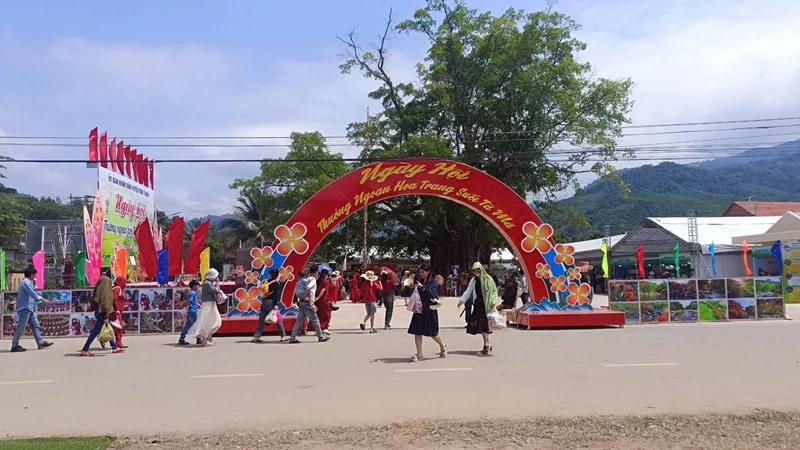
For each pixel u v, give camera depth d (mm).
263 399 8070
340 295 35844
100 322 12570
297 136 41938
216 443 6148
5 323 15617
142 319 16250
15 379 9789
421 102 42875
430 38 42812
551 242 17141
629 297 17922
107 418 7195
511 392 8297
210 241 65875
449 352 12219
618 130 41250
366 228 39875
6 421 7125
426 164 16719
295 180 42156
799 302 28422
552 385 8742
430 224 42688
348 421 6875
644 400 7727
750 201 59781
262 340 14797
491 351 12062
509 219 17016
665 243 36312
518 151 40562
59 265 32281
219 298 13938
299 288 14914
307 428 6609
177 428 6715
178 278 22156
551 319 16672
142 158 30500
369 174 16547
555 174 42031
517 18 41125
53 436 6465
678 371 9789
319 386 8867
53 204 67750
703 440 6113
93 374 10172
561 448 5910
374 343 13891
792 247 28750
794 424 6633
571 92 40344
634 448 5895
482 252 43562
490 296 11891
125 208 27812
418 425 6645
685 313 18125
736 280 18484
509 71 40844
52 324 15789
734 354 11570
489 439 6188
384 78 43781
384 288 17594
